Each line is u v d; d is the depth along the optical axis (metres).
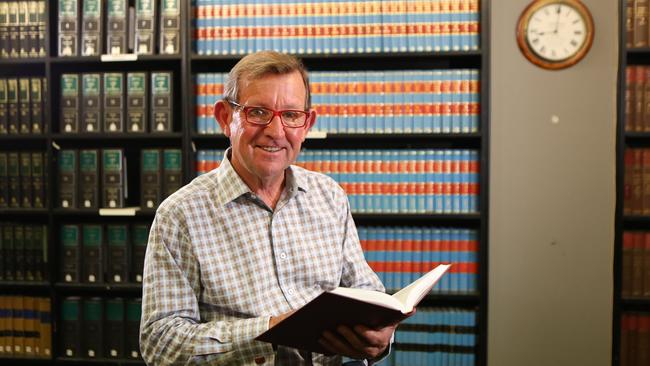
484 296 2.69
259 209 1.33
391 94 2.74
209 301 1.25
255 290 1.27
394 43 2.73
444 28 2.71
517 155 3.05
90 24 2.78
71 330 2.86
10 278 2.87
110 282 2.84
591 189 3.02
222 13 2.77
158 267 1.24
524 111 3.04
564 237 3.04
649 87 2.64
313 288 1.36
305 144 2.94
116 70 2.98
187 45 2.72
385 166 2.76
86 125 2.79
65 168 2.82
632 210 2.67
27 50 2.82
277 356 1.28
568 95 3.01
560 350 3.07
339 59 2.82
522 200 3.06
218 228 1.29
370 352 1.16
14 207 2.84
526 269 3.07
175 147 3.04
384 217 2.74
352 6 2.73
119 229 2.83
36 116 2.82
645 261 2.68
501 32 3.03
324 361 1.34
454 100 2.71
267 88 1.23
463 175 2.74
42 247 2.86
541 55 2.98
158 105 2.78
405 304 1.13
